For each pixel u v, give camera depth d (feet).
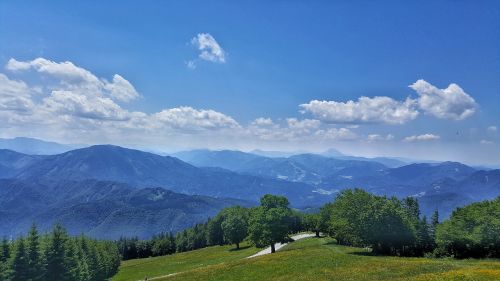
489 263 159.43
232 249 453.58
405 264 169.37
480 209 239.30
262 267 204.85
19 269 180.24
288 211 325.42
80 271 243.19
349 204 262.26
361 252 253.65
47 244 203.62
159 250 639.76
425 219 257.75
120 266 469.98
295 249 283.18
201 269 243.60
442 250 237.25
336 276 156.97
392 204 257.55
